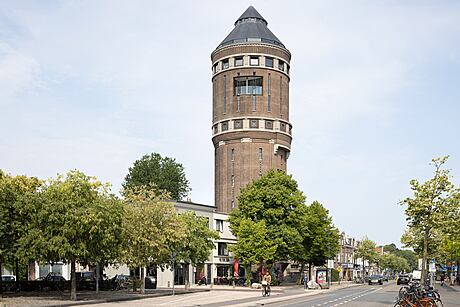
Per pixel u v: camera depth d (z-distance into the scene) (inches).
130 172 3964.1
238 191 3865.7
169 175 3902.6
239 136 3905.0
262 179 2910.9
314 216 3265.3
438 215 1348.4
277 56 4015.8
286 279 3742.6
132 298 1626.5
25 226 1598.2
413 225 1401.3
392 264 7066.9
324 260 3437.5
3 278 2336.4
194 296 1835.6
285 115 4045.3
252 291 2266.2
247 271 2770.7
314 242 3253.0
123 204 1812.3
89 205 1547.7
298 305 1425.9
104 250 1585.9
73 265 1523.1
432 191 1362.0
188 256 2197.3
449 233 1401.3
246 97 3937.0
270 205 2861.7
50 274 2442.2
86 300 1494.8
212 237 2428.6
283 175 2923.2
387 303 1512.1
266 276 1908.2
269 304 1471.5
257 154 3890.3
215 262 3161.9
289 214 2859.3
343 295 2018.9
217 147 4047.7
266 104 3941.9
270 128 3932.1
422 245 1694.1
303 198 2891.2
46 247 1485.0
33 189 1924.2
